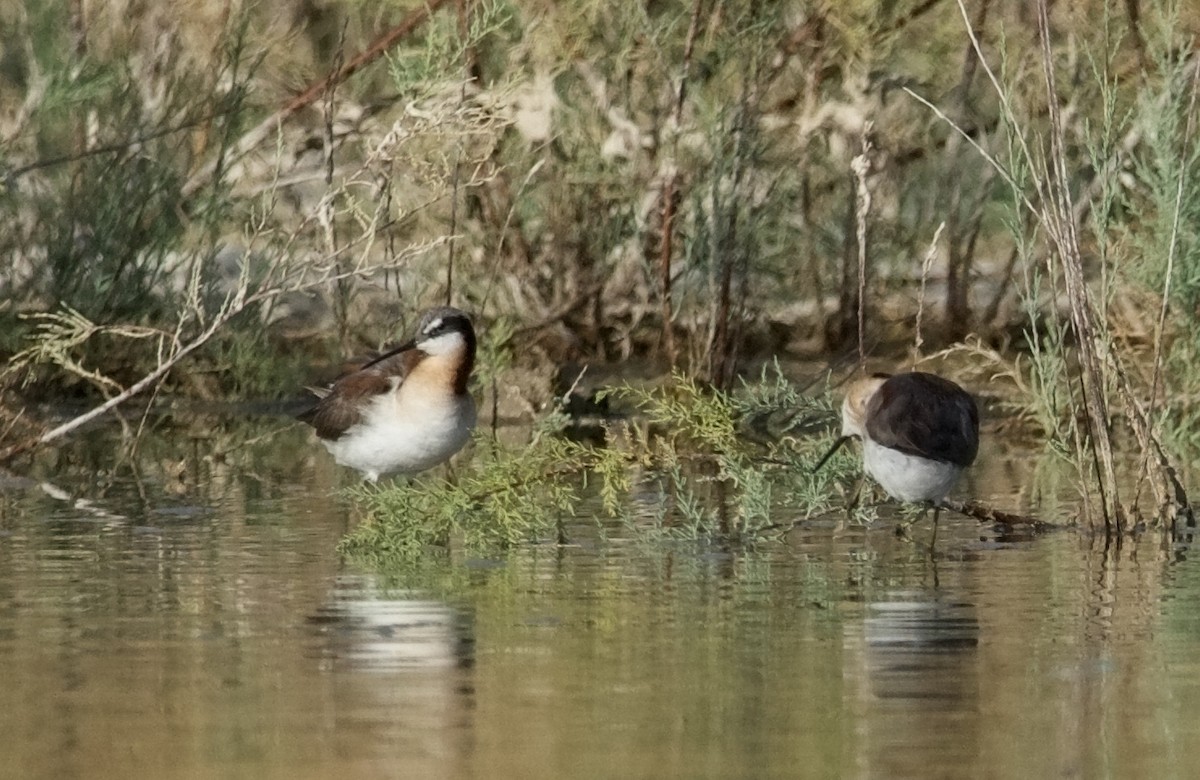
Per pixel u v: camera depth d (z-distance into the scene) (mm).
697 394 14203
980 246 20812
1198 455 16516
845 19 18797
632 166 18891
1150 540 12891
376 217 15250
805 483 13758
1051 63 12867
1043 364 14391
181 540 12914
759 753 7996
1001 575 11688
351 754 7980
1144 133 16750
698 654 9625
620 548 12734
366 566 12062
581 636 10031
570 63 18656
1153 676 9188
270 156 19766
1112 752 8000
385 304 19812
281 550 12570
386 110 19578
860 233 14633
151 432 18000
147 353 19047
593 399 18969
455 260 19281
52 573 11750
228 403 19469
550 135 18641
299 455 16938
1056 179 13344
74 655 9648
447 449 13883
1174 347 16484
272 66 19938
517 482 12961
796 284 20141
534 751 8008
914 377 12625
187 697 8859
